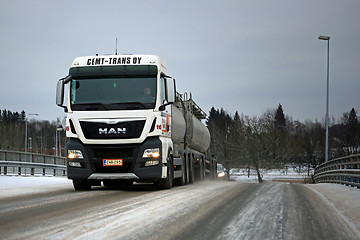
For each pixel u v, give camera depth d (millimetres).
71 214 7141
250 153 55562
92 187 15125
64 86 13148
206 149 25156
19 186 14031
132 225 6172
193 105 21094
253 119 58438
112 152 12688
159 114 12914
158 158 12742
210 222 6656
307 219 7234
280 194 11844
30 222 6285
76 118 12812
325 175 23828
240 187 14727
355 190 14234
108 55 13414
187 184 17625
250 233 5875
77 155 12719
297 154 64000
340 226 6668
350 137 68688
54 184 15867
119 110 12773
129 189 13711
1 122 80438
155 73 13125
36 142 100750
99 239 5172
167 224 6348
